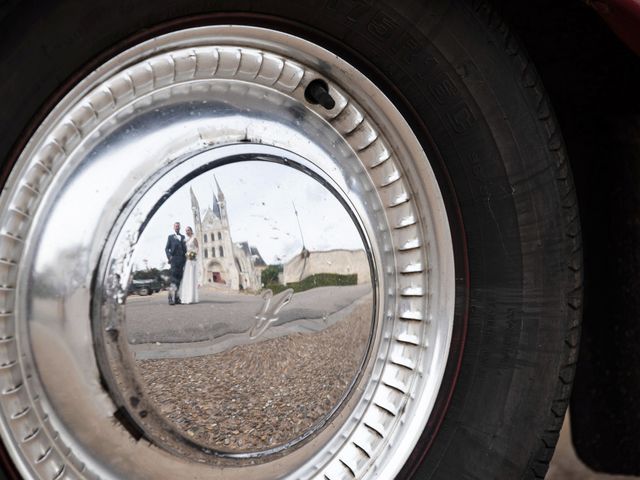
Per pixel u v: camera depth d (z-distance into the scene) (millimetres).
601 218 2410
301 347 1677
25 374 1447
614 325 2463
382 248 1792
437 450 1881
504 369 1912
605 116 2346
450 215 1846
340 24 1623
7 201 1403
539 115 1850
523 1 1848
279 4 1554
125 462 1584
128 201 1477
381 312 1802
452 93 1768
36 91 1387
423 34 1676
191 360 1554
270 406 1671
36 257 1429
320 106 1719
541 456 1987
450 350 1868
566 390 1987
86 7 1373
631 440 2488
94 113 1475
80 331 1454
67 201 1444
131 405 1530
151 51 1501
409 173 1816
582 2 1786
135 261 1471
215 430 1629
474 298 1882
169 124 1536
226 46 1585
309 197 1665
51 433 1495
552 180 1891
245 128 1617
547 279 1920
